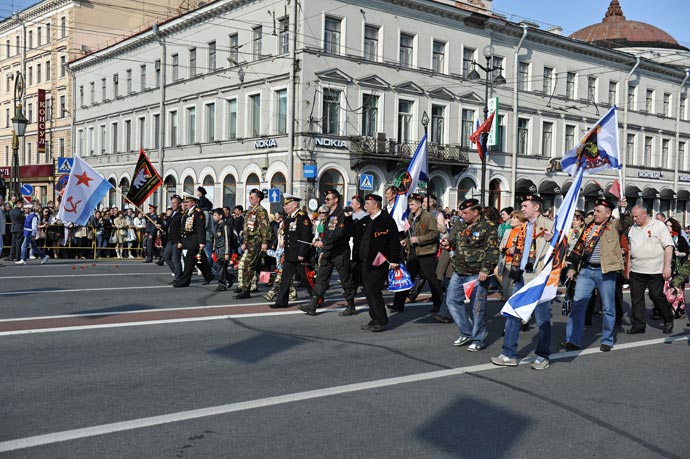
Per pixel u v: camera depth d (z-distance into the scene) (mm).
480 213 8000
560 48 40500
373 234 9133
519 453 4637
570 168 9984
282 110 30969
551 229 8703
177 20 37219
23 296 11789
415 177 11625
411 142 33344
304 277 11203
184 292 12953
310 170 29344
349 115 31109
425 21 33750
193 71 37031
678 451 4781
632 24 51781
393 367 7039
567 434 5070
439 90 34344
